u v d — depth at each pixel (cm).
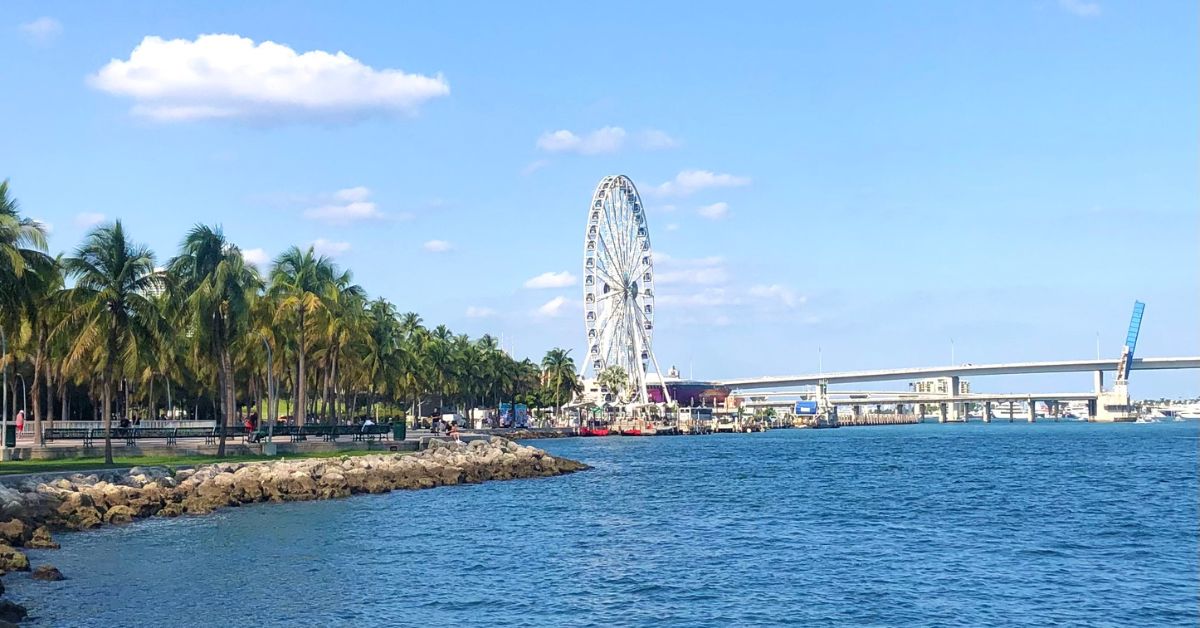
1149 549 5259
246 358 11450
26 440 10162
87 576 4334
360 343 13275
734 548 5312
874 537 5731
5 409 8038
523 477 10469
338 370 13550
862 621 3700
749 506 7431
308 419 15475
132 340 7794
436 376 19325
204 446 9338
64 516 5719
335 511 6788
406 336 19062
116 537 5438
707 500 7881
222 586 4181
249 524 6025
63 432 8844
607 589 4222
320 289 11219
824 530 6038
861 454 16350
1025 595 4109
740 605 3944
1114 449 17738
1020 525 6262
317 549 5138
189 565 4638
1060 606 3916
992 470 11762
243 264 9219
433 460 9838
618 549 5256
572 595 4103
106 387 7731
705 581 4400
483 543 5409
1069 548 5300
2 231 6906
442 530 5900
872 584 4338
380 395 19700
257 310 10294
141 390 14150
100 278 7750
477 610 3831
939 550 5244
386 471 8731
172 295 8362
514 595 4094
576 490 8775
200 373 11894
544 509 7112
